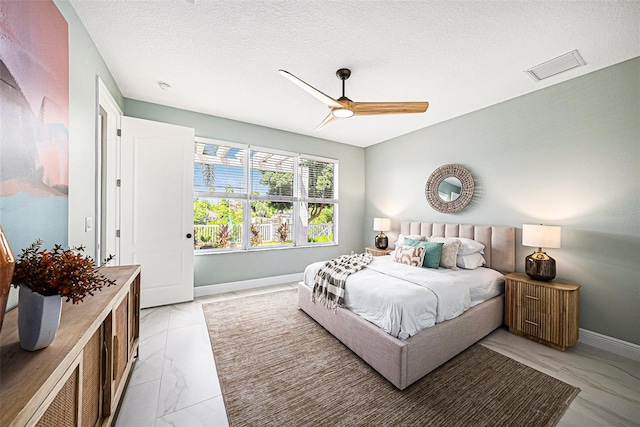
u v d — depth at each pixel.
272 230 4.18
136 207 2.93
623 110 2.19
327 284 2.53
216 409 1.53
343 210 4.94
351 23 1.81
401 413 1.51
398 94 2.86
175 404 1.55
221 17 1.77
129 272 1.74
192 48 2.11
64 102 1.48
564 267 2.51
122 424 1.40
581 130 2.42
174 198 3.14
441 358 1.93
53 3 1.35
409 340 1.74
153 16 1.75
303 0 1.62
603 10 1.64
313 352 2.15
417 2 1.62
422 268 2.74
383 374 1.79
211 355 2.09
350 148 5.03
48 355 0.78
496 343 2.33
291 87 2.77
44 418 0.69
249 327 2.59
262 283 4.01
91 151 1.95
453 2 1.61
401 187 4.41
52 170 1.35
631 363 2.03
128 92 2.90
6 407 0.57
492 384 1.76
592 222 2.36
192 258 3.28
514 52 2.10
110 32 1.91
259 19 1.78
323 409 1.53
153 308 3.03
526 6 1.63
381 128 4.06
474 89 2.73
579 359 2.08
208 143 3.56
